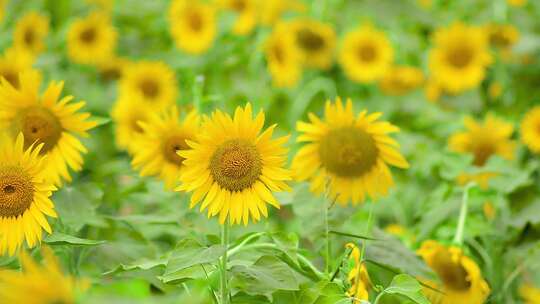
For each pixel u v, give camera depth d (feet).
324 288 11.19
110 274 11.41
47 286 9.81
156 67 16.11
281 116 16.71
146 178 13.03
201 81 13.56
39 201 11.10
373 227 12.17
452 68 17.72
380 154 12.25
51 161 11.91
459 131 16.15
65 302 9.80
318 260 11.91
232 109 15.98
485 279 12.85
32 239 11.05
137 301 9.73
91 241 11.07
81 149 11.96
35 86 11.85
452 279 12.32
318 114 16.74
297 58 17.31
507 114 17.58
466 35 17.69
